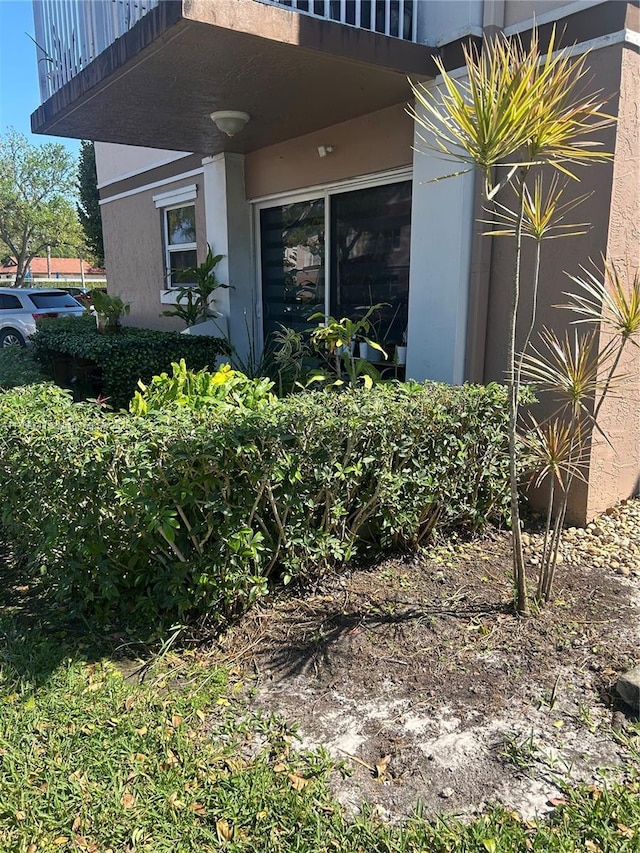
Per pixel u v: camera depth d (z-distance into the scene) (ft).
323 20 13.55
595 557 12.30
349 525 11.43
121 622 9.90
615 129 12.08
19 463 10.23
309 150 21.18
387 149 18.15
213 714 7.91
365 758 7.22
